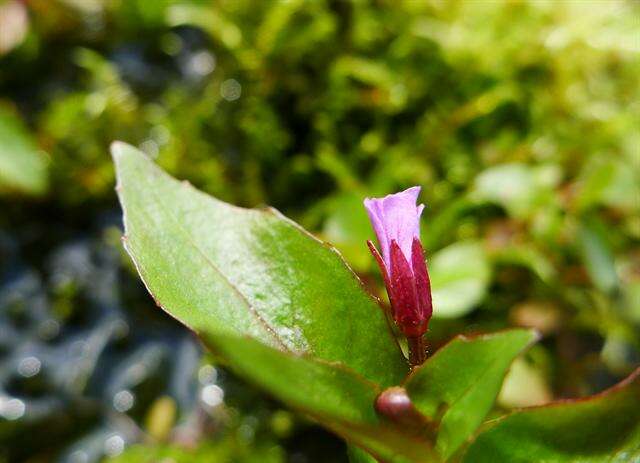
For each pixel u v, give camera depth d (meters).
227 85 0.14
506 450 0.07
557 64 0.14
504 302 0.12
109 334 0.13
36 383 0.13
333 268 0.07
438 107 0.14
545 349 0.12
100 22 0.16
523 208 0.12
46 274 0.14
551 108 0.14
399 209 0.07
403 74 0.14
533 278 0.12
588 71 0.15
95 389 0.13
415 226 0.07
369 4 0.14
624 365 0.12
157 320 0.13
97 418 0.12
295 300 0.07
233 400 0.12
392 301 0.07
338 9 0.14
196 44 0.15
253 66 0.14
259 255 0.07
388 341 0.07
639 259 0.13
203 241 0.07
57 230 0.14
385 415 0.06
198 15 0.14
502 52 0.14
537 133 0.14
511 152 0.13
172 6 0.15
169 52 0.15
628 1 0.16
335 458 0.12
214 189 0.14
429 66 0.14
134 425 0.12
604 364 0.12
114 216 0.15
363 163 0.13
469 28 0.14
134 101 0.15
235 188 0.14
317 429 0.12
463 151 0.13
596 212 0.13
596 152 0.14
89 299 0.13
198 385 0.13
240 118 0.14
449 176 0.13
